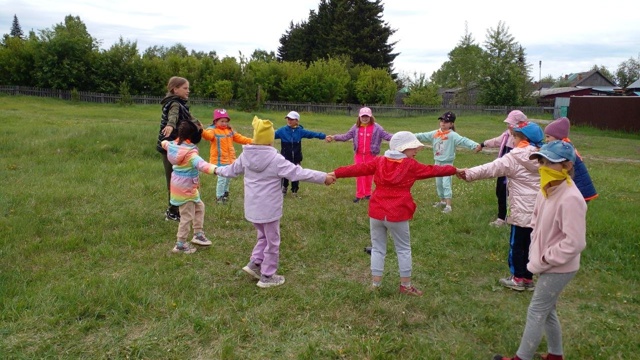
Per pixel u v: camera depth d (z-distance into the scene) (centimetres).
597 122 2859
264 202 467
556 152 319
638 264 548
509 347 377
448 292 478
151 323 399
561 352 354
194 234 589
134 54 3659
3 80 3444
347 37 5200
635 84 3903
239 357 358
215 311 421
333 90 4069
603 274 522
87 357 353
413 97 4456
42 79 3375
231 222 680
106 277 481
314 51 5559
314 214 733
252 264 491
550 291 328
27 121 1688
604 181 1101
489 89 4522
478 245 607
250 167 468
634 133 2612
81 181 881
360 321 412
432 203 834
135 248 574
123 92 3356
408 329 406
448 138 786
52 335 376
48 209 703
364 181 820
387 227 461
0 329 378
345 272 526
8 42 3453
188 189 554
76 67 3409
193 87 3831
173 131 630
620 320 429
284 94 4053
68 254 546
